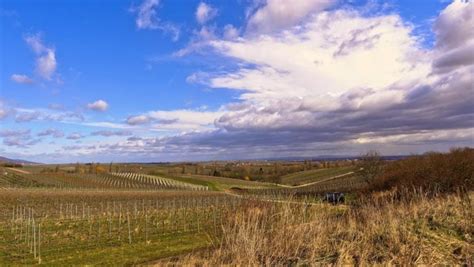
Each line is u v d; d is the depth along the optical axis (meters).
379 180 40.06
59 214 39.62
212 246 13.36
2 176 94.31
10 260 19.69
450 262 9.57
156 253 20.88
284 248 10.18
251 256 9.51
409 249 9.97
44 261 19.48
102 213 40.16
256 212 11.77
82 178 107.19
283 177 126.00
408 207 14.05
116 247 22.86
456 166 29.38
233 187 102.75
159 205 50.59
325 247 10.43
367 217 12.61
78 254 21.00
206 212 39.84
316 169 133.88
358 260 9.68
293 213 12.51
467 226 11.73
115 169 136.88
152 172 135.50
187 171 142.25
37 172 110.94
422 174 32.09
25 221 33.16
